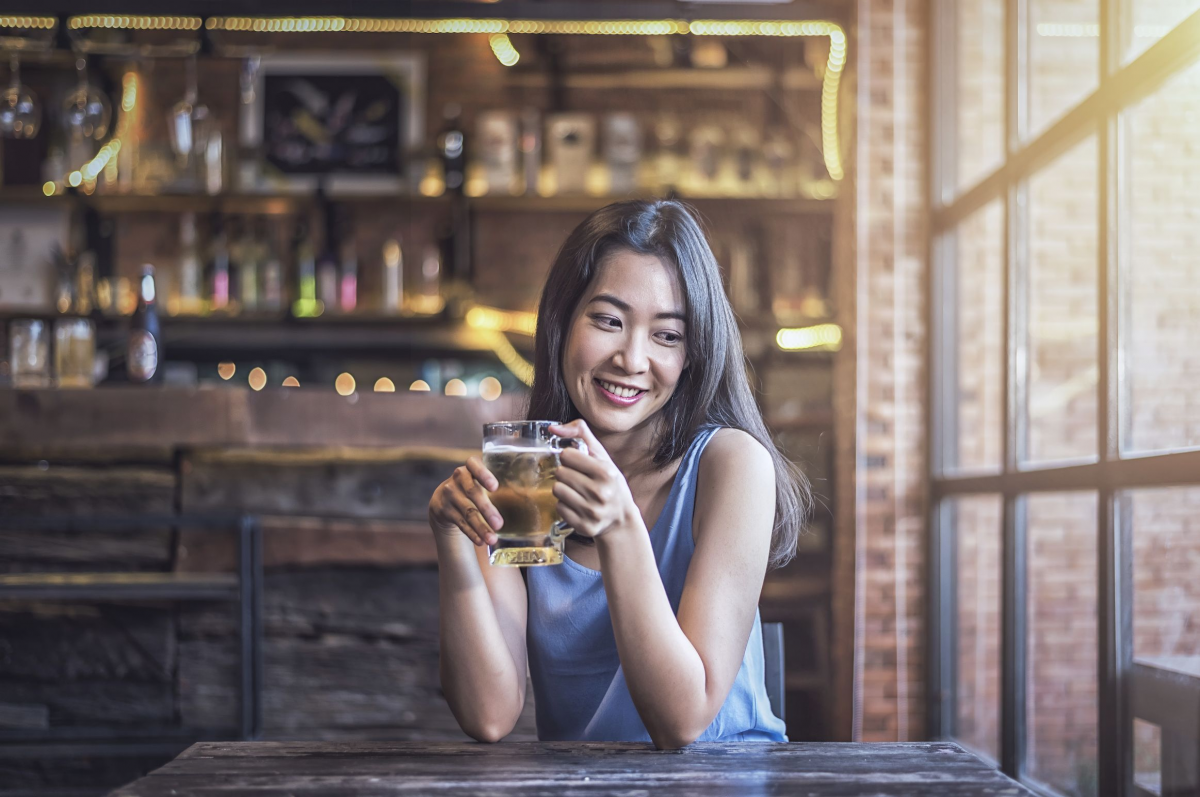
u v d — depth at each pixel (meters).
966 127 3.05
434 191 4.32
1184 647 1.79
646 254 1.22
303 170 4.52
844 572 3.32
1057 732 2.30
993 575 2.73
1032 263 2.53
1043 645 2.39
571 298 1.27
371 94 4.58
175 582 2.56
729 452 1.19
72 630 2.67
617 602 1.00
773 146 4.29
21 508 2.71
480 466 1.04
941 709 3.12
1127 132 2.07
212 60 4.54
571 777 0.89
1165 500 1.86
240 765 0.93
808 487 1.48
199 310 4.12
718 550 1.12
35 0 3.53
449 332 4.25
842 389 3.41
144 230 4.39
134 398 2.67
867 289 3.29
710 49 4.44
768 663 1.35
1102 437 2.11
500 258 4.52
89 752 2.52
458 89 4.62
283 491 2.75
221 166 4.41
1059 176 2.38
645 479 1.28
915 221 3.31
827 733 3.38
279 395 2.71
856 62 3.34
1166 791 1.84
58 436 2.66
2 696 2.65
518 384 4.47
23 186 4.16
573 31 3.75
